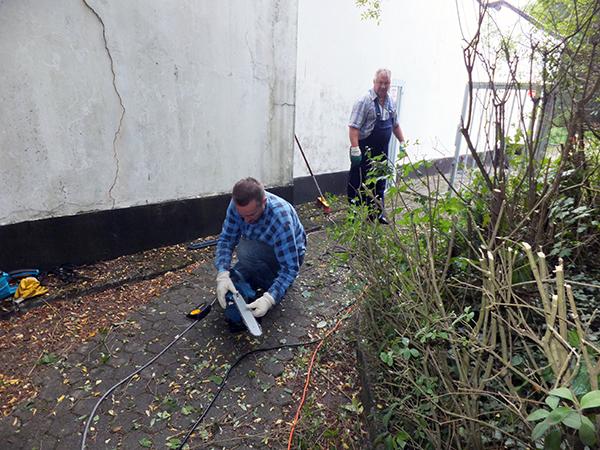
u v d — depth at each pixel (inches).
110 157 134.0
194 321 113.0
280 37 168.9
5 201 115.9
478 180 88.3
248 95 165.8
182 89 145.5
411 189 88.7
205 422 80.4
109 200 137.2
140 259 144.7
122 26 126.3
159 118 142.3
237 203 95.0
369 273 90.2
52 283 123.8
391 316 81.5
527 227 76.4
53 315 112.7
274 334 108.2
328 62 215.8
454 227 75.0
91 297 122.6
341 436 76.5
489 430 58.2
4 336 103.3
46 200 123.5
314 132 221.9
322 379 92.0
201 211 163.5
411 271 75.4
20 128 114.1
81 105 124.0
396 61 259.0
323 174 233.9
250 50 160.7
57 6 113.3
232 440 76.4
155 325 111.2
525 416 47.7
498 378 58.2
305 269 144.6
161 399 86.0
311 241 170.2
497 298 57.1
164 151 146.7
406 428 65.9
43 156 120.0
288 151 189.6
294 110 185.2
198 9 141.8
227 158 166.7
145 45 132.6
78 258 134.6
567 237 82.0
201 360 98.1
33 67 112.8
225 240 116.5
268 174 185.5
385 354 65.0
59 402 84.4
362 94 241.8
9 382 89.0
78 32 118.6
